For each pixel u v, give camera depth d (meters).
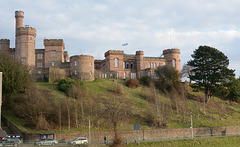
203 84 80.56
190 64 85.81
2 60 59.12
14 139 42.59
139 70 104.31
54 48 96.06
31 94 58.91
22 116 54.47
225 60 82.00
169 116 66.88
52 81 80.12
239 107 83.12
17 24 94.44
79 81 72.31
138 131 50.53
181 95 80.94
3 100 57.72
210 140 55.59
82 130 52.44
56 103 57.19
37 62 95.44
